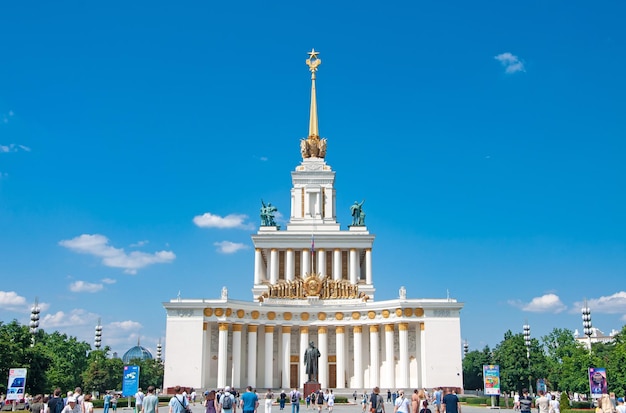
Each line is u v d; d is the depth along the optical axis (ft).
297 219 463.83
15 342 290.97
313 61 517.96
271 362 376.89
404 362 355.77
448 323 358.64
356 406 295.48
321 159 488.02
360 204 462.19
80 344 461.78
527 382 396.37
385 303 368.27
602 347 514.27
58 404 119.24
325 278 405.59
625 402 139.13
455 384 351.05
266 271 455.22
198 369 350.43
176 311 359.05
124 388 200.34
